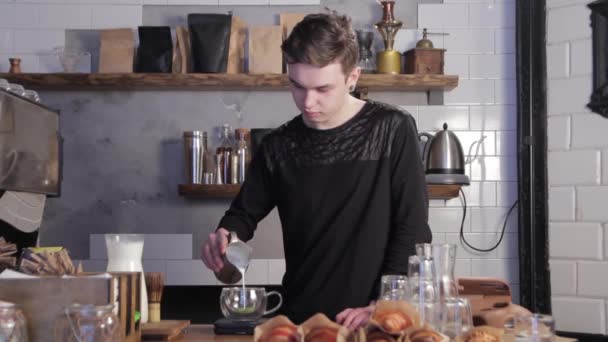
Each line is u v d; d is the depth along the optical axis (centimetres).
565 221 383
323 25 206
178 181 426
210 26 407
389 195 226
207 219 425
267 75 403
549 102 391
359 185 225
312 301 222
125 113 427
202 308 421
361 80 400
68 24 430
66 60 411
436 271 172
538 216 393
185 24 430
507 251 421
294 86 213
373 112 231
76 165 425
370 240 222
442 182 393
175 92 427
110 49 415
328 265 223
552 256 388
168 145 426
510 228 421
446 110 426
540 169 393
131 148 427
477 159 424
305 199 228
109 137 427
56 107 427
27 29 430
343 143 228
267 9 431
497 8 427
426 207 227
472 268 421
